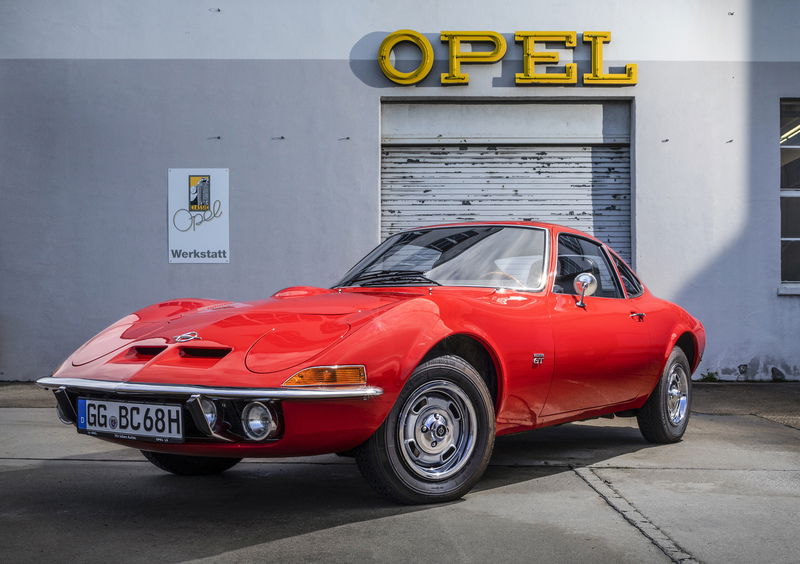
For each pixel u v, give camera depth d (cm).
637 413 457
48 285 866
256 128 871
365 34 874
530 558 241
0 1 872
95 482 357
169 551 249
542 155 898
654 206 877
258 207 869
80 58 873
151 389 271
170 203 869
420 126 891
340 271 869
